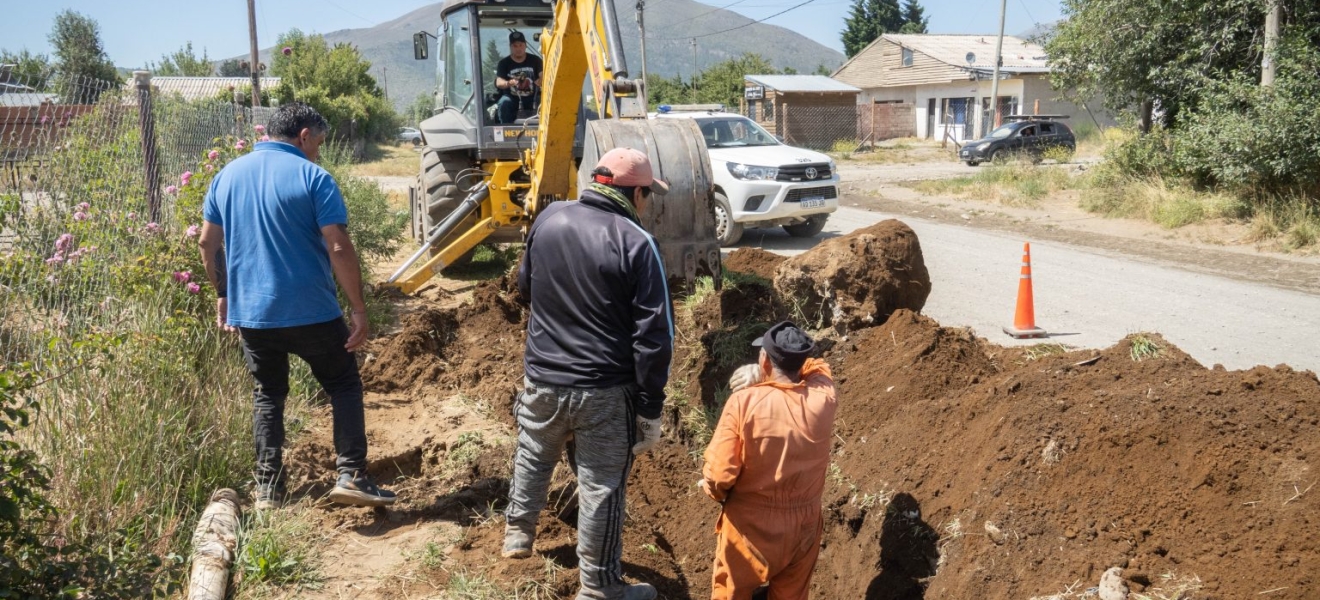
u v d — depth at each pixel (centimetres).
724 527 357
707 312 588
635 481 513
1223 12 1420
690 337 585
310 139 426
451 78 1000
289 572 377
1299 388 351
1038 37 1844
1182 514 323
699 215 543
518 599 362
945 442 417
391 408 584
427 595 364
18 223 570
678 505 493
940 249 1262
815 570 432
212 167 664
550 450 367
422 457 511
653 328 332
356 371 434
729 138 1367
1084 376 398
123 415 419
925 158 3259
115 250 605
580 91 707
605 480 349
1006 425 388
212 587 350
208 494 437
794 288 561
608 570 356
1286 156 1256
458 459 493
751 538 348
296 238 400
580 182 567
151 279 567
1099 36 1587
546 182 762
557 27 689
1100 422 363
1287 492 310
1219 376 369
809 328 566
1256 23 1416
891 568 389
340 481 420
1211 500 321
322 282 410
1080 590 313
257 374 423
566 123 729
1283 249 1191
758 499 346
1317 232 1195
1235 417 342
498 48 951
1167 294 952
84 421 412
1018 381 413
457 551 401
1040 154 2647
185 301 567
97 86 627
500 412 560
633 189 354
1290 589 285
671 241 541
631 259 333
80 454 401
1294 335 776
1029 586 325
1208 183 1484
